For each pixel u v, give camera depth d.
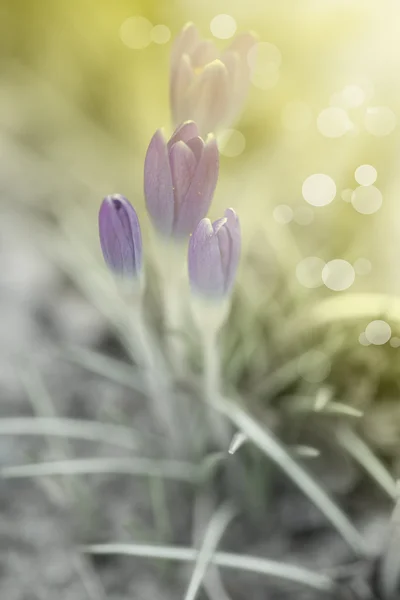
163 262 0.57
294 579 0.56
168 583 0.60
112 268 0.55
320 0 0.75
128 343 0.65
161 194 0.54
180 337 0.60
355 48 0.74
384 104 0.71
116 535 0.62
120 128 0.81
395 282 0.66
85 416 0.67
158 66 0.80
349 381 0.63
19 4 0.84
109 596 0.60
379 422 0.63
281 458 0.58
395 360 0.63
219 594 0.59
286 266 0.66
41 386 0.64
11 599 0.60
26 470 0.59
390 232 0.67
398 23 0.73
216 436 0.62
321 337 0.64
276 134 0.74
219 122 0.55
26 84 0.87
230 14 0.79
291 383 0.63
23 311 0.71
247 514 0.62
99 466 0.60
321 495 0.57
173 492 0.63
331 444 0.63
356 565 0.58
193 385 0.61
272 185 0.71
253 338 0.64
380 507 0.62
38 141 0.84
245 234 0.67
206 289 0.55
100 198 0.75
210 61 0.55
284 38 0.76
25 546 0.62
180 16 0.81
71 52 0.84
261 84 0.74
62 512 0.63
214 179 0.54
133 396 0.67
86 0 0.82
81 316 0.70
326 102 0.74
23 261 0.73
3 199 0.78
